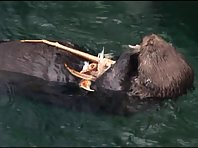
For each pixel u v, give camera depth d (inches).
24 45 350.9
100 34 459.2
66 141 323.3
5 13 484.7
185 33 474.0
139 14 507.8
